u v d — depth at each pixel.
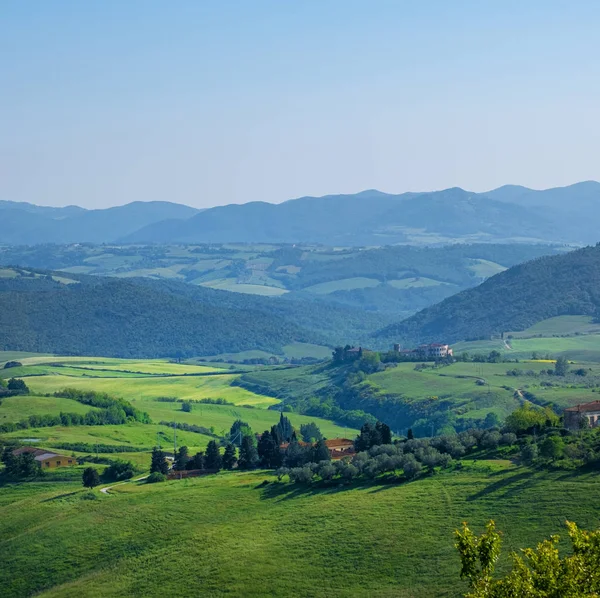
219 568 163.50
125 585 165.75
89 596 163.12
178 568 167.88
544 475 178.12
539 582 81.69
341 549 163.38
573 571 81.06
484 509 167.75
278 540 171.62
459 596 140.25
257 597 151.62
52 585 176.38
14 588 177.88
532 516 161.62
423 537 162.12
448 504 173.50
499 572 142.75
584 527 154.25
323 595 149.00
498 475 183.12
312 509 183.62
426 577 149.38
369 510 177.12
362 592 148.25
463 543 85.31
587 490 167.00
